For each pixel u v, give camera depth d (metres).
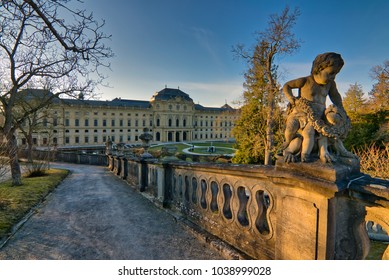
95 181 9.88
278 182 2.11
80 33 6.02
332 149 1.95
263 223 2.58
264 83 16.11
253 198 2.57
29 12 5.20
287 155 2.01
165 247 3.02
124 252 2.89
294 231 1.99
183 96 74.44
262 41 15.02
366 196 1.56
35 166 11.91
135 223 3.98
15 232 3.58
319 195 1.75
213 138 82.12
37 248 3.01
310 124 1.88
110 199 5.95
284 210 2.10
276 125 15.30
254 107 17.75
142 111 64.31
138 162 7.15
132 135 62.59
